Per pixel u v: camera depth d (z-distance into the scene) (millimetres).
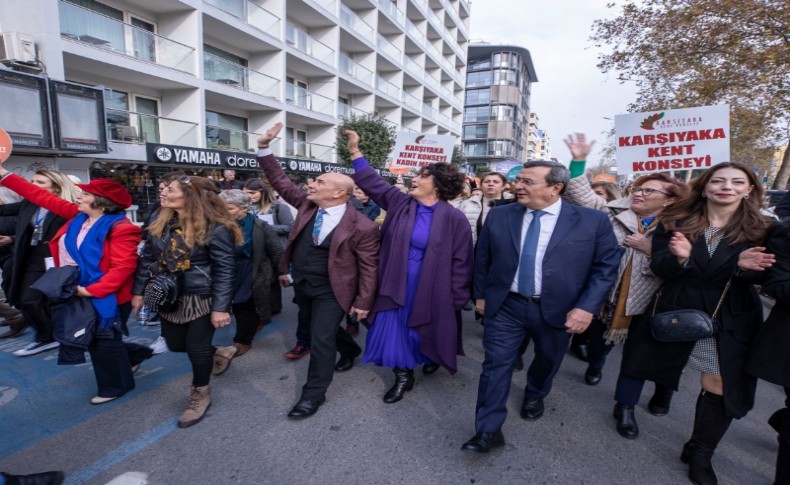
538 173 2432
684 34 10344
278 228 4832
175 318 2740
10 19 10047
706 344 2305
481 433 2494
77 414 2906
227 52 16703
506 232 2598
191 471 2354
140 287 3000
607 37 11773
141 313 3053
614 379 3721
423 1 31000
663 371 2508
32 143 9156
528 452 2600
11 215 4219
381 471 2387
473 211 5059
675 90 11648
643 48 11039
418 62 32000
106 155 11539
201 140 14250
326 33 21031
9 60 9438
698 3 9688
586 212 2518
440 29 34344
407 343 3135
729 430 2979
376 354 3180
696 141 4086
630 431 2783
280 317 5207
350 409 3051
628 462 2533
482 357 4164
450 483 2309
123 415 2906
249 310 3912
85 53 10789
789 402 2078
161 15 13836
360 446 2609
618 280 3152
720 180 2203
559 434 2807
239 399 3148
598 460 2543
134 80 13016
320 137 21844
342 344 3660
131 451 2518
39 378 3414
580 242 2451
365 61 24672
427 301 3025
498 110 60188
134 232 2910
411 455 2537
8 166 9578
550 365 2709
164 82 13266
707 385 2311
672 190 3076
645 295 3002
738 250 2197
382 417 2951
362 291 3029
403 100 29375
